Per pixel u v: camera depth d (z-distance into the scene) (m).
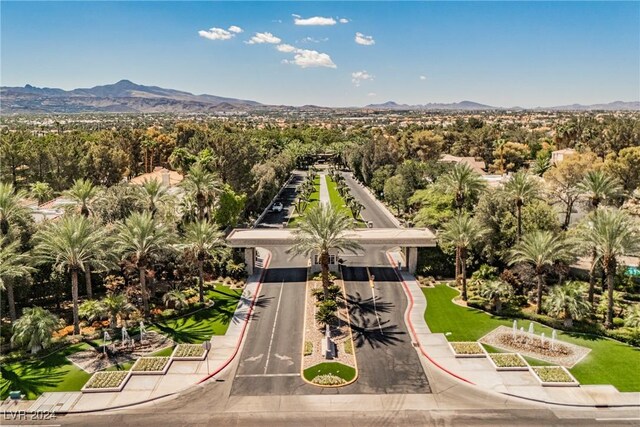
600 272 55.25
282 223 86.19
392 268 59.88
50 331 39.53
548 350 39.44
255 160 98.94
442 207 67.31
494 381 35.25
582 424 30.53
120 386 34.28
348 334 42.62
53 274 48.06
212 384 35.12
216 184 65.75
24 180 96.25
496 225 56.22
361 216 91.81
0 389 34.44
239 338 42.03
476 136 157.62
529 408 32.19
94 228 48.34
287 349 40.06
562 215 75.06
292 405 32.59
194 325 44.78
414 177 89.19
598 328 42.69
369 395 33.66
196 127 157.62
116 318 45.53
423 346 40.44
